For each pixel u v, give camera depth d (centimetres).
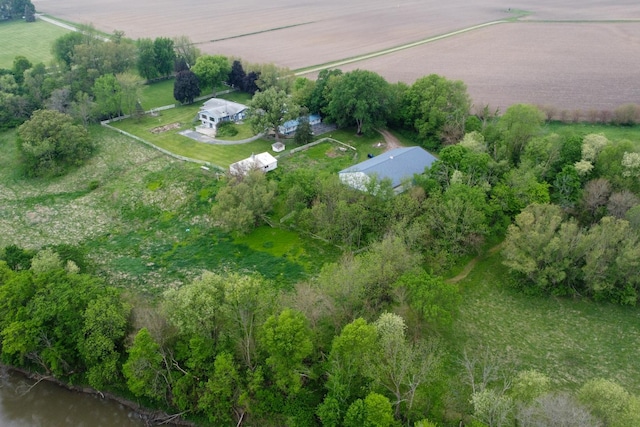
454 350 5381
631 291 5928
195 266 6819
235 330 4812
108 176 9038
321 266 6706
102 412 4928
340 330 5022
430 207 6712
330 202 7112
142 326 4866
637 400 3925
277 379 4503
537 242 5941
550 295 6172
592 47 17625
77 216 8019
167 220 7862
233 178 7756
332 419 4250
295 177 7731
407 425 4234
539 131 8544
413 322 5297
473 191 6681
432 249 6600
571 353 5362
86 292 5009
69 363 5059
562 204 7094
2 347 5178
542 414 3747
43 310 4828
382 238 6750
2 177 9106
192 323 4606
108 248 7262
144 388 4634
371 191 7100
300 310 4928
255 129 9725
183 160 9288
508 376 4962
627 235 5909
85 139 9606
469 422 4297
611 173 7312
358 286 5156
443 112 9600
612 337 5569
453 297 5144
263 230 7512
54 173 9025
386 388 4503
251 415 4628
